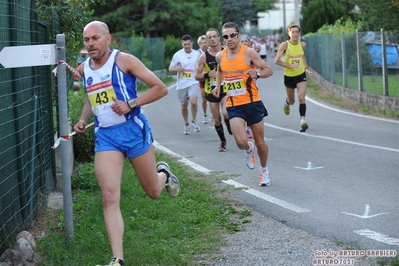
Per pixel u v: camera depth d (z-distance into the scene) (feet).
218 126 66.33
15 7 35.06
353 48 112.57
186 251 33.68
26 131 37.09
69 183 34.32
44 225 38.40
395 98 92.68
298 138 73.56
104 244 33.91
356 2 135.64
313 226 38.09
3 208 30.83
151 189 32.12
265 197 45.83
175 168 55.77
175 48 264.52
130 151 30.63
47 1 60.39
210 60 65.67
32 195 37.52
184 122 86.84
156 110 113.50
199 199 44.80
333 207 42.45
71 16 61.05
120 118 30.22
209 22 290.76
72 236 34.30
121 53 30.48
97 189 47.80
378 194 45.52
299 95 79.71
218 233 37.09
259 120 48.34
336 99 120.47
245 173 54.75
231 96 48.47
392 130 77.10
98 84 30.17
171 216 40.09
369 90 104.53
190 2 274.98
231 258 32.68
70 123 55.06
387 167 54.80
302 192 47.06
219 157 63.21
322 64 149.38
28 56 32.30
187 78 80.48
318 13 220.02
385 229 36.96
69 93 65.31
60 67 33.60
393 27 121.39
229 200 44.88
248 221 39.50
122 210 40.73
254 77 47.11
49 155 46.80
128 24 256.11
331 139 71.72
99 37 29.81
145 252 32.76
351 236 35.76
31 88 39.40
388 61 95.96
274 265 31.48
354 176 51.78
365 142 68.59
